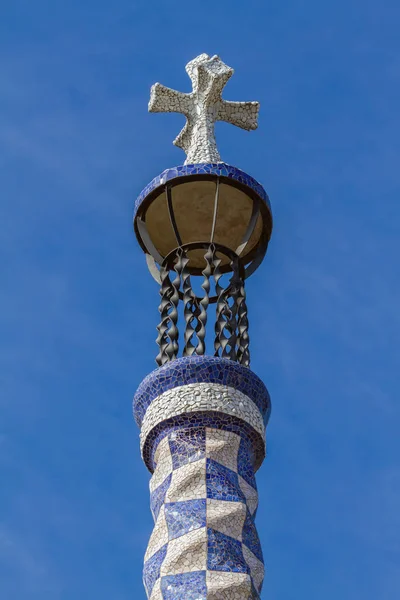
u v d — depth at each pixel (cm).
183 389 1217
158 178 1336
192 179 1326
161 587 1096
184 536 1124
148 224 1382
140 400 1248
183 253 1311
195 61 1495
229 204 1355
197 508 1144
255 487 1195
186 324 1277
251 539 1142
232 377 1230
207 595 1078
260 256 1372
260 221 1366
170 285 1312
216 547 1114
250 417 1219
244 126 1484
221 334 1278
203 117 1446
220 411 1206
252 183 1337
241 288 1316
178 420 1207
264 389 1255
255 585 1108
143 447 1230
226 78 1453
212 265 1301
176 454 1192
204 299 1279
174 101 1455
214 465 1180
